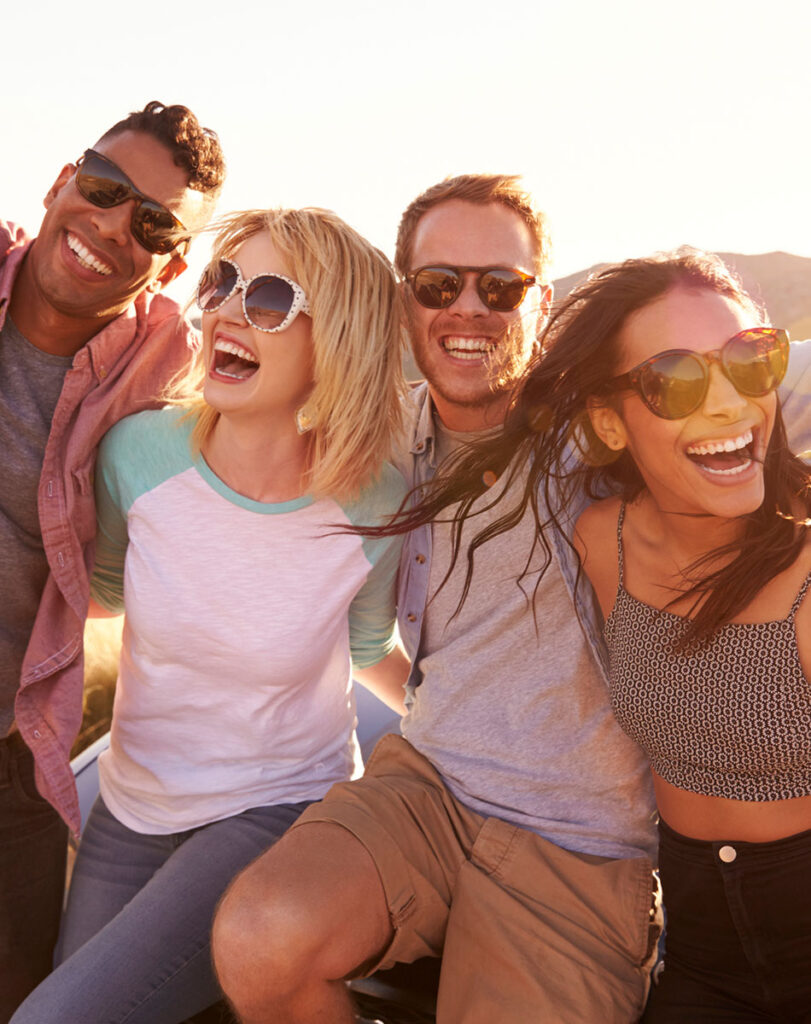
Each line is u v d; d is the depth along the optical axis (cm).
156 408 243
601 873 216
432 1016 225
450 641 232
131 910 208
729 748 183
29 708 233
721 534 189
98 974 196
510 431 209
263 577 223
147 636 225
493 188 239
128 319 236
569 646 220
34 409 235
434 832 221
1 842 251
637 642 195
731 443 177
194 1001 208
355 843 204
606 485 213
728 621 181
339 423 218
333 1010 195
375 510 232
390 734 238
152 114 232
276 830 221
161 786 226
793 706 178
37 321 236
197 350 250
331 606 225
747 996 192
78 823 233
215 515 223
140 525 227
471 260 235
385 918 204
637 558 203
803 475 189
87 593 237
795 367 240
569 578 216
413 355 245
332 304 214
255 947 185
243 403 213
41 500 226
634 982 212
